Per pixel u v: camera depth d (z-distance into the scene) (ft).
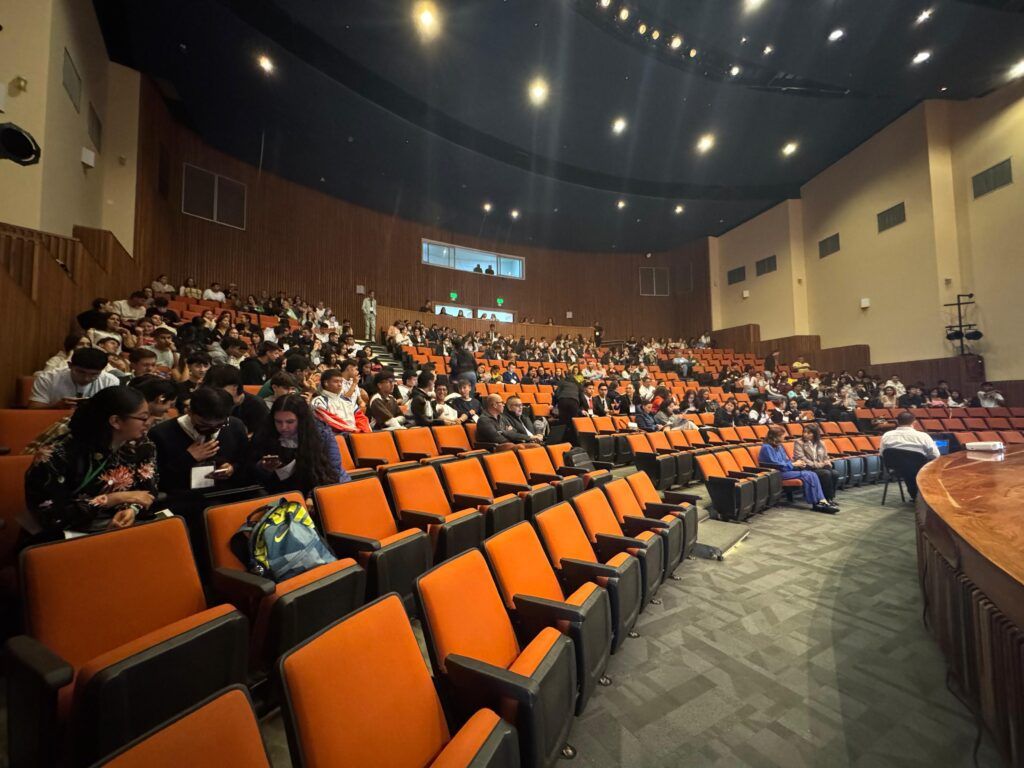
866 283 31.42
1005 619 3.83
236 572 4.33
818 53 21.94
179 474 5.86
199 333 15.75
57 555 3.48
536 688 3.07
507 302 42.47
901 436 13.51
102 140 19.11
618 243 45.24
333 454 6.81
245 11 19.08
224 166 28.45
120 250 17.89
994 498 5.98
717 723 4.43
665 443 15.53
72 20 15.14
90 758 2.61
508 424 13.78
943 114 27.50
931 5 19.40
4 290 8.23
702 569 8.44
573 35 20.71
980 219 26.11
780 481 13.10
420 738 2.99
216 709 2.10
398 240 37.24
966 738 4.24
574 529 6.22
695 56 23.40
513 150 31.48
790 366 36.06
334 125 26.14
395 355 27.86
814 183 35.55
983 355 25.71
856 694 4.88
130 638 3.70
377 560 5.17
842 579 7.95
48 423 6.97
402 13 19.34
